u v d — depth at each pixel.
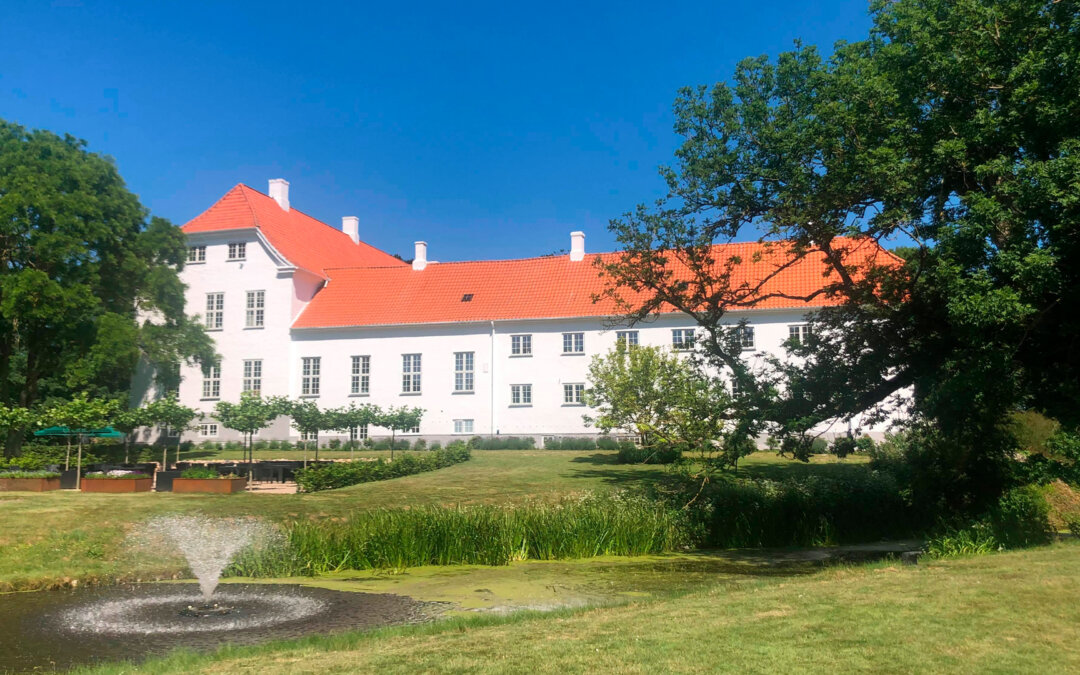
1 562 14.01
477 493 22.48
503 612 11.27
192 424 47.41
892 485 22.66
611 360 32.47
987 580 9.36
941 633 7.10
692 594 10.73
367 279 50.81
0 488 23.53
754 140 22.83
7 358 38.59
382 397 46.75
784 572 15.49
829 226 18.73
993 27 16.08
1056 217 14.36
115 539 15.62
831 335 21.33
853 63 19.17
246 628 10.38
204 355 46.41
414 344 46.78
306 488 24.09
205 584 13.52
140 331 42.03
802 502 20.95
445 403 45.94
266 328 48.41
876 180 16.70
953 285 14.62
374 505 19.83
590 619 8.73
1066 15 16.08
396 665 6.88
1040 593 8.48
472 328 46.09
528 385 45.00
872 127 17.64
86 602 12.11
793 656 6.52
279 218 52.72
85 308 37.50
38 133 39.38
